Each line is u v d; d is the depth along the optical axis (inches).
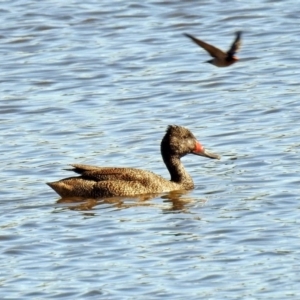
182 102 963.3
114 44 1143.6
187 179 759.1
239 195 719.7
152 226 661.3
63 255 617.0
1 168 808.9
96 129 898.7
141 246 625.6
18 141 876.0
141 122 912.3
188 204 709.9
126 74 1053.2
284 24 1166.3
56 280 580.4
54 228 665.0
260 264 586.9
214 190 740.0
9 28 1202.0
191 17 1213.1
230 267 585.6
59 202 726.5
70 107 963.3
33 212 703.1
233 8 1227.2
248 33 1149.1
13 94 1009.5
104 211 701.9
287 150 811.4
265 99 952.3
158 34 1165.7
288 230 637.9
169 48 1120.8
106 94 997.2
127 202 724.0
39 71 1071.6
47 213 700.0
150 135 876.0
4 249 629.9
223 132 872.9
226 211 685.3
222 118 910.4
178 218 676.1
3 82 1047.0
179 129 774.5
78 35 1176.2
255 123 890.7
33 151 847.7
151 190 744.3
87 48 1133.7
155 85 1013.8
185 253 609.6
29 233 657.0
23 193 749.9
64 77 1051.9
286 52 1081.4
